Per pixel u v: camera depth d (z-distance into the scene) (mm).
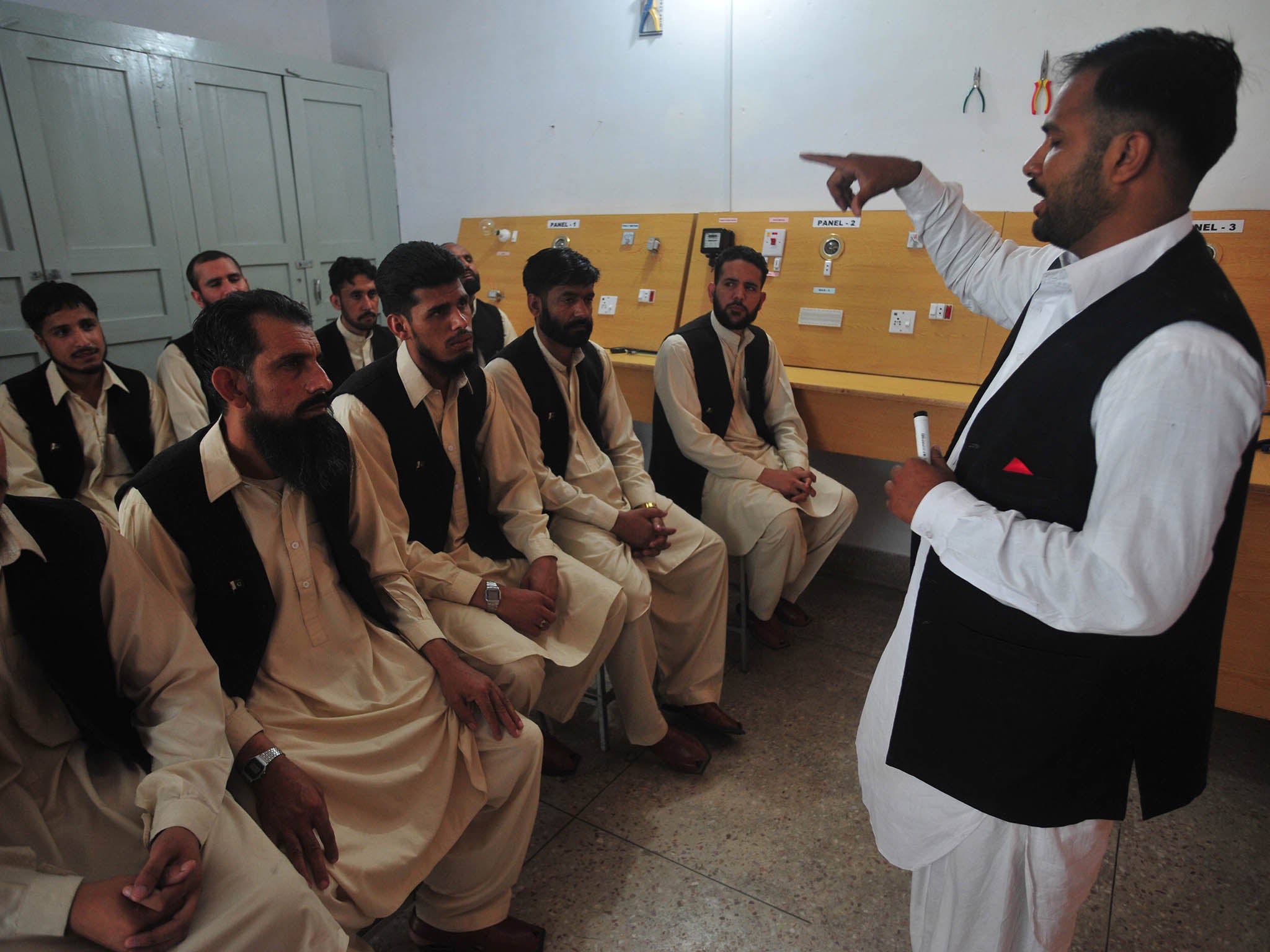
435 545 1809
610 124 3543
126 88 3234
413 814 1303
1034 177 948
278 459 1263
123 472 2406
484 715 1419
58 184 3094
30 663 1080
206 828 1025
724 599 2152
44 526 1069
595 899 1625
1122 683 925
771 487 2432
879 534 3162
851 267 2939
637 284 3369
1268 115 2316
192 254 3557
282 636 1354
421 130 4168
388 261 1644
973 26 2688
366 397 1672
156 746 1110
